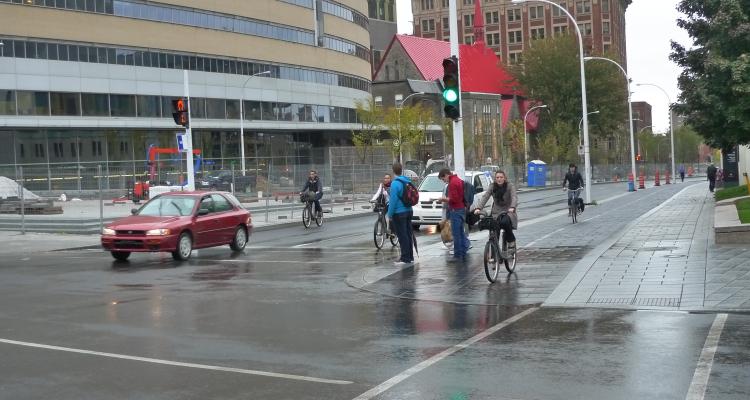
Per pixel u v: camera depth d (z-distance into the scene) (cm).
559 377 710
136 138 5922
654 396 639
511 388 678
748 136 2556
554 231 2238
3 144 5100
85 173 3378
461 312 1079
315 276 1527
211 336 945
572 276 1314
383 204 2048
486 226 1342
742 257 1409
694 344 824
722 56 2298
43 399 679
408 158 7525
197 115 6309
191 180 2850
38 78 5178
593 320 981
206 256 1973
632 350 808
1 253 2241
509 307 1105
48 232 2922
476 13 12875
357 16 8588
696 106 2720
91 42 5519
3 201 3403
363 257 1869
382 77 10825
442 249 1847
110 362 815
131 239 1828
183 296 1288
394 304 1165
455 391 674
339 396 667
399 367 767
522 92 11525
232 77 6644
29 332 989
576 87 10531
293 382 718
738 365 730
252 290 1348
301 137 7675
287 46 7244
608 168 10100
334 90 7931
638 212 2991
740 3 2278
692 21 2745
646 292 1138
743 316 967
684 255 1479
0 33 4962
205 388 705
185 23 6219
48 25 5234
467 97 10569
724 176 4328
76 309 1169
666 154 13538
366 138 7175
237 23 6694
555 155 9644
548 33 14738
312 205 2980
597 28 14350
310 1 7569
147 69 5916
